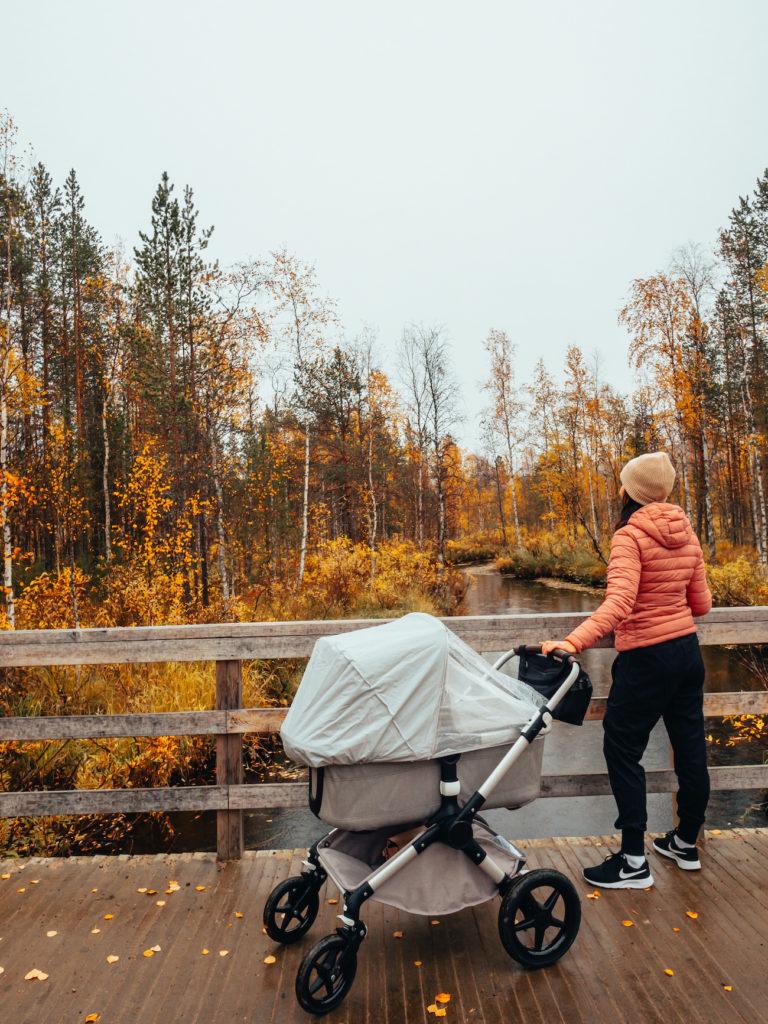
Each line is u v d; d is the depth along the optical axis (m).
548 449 39.50
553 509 43.00
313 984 2.63
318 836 6.56
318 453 28.66
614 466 34.16
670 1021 2.45
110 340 27.86
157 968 2.81
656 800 7.24
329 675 2.65
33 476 16.39
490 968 2.78
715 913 3.12
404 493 34.06
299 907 2.99
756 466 26.41
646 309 26.95
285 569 22.36
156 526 16.75
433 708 2.61
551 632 3.74
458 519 55.56
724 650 13.41
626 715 3.27
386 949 2.92
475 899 2.73
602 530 40.34
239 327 19.30
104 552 23.19
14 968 2.83
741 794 7.16
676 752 3.40
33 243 26.05
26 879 3.56
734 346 30.61
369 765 2.60
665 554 3.15
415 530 38.84
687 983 2.65
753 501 26.25
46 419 20.17
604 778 3.72
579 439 35.72
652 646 3.17
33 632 3.67
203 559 17.72
